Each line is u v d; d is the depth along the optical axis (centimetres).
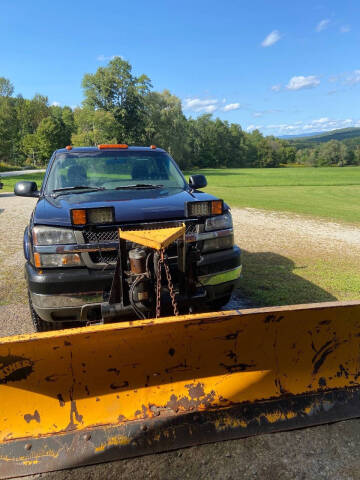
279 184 3444
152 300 294
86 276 307
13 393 223
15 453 216
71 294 307
